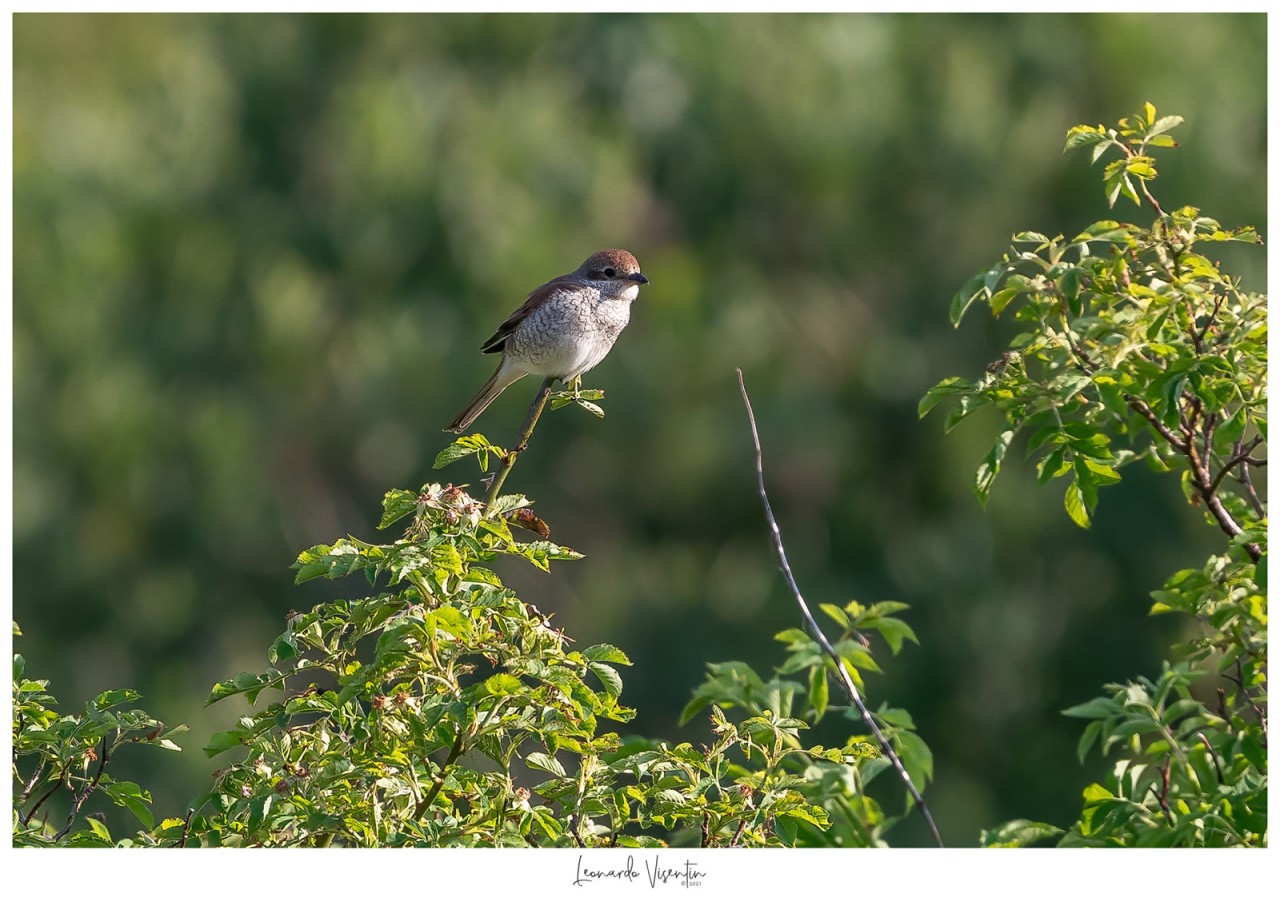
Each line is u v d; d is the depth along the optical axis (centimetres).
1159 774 567
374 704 478
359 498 1559
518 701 486
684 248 1589
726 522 1544
